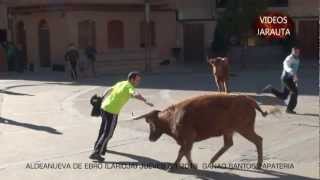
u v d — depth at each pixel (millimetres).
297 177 10695
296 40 43031
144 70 37406
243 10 38312
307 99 20750
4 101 22500
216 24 42750
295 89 17516
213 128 10961
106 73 35656
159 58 40312
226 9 38875
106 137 12258
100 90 25766
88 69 34312
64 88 26906
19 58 36438
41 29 38719
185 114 10875
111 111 12211
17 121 17484
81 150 13273
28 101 22344
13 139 14703
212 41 43844
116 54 37781
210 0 44812
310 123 15805
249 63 41750
